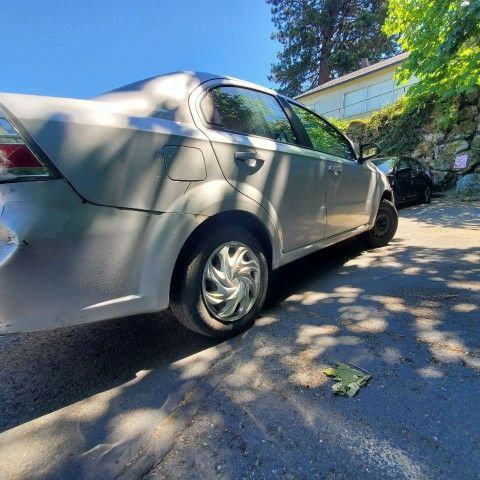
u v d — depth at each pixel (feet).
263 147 7.09
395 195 26.12
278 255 7.61
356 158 11.30
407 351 5.78
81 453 4.25
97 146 4.61
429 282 8.85
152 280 5.27
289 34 82.79
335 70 83.05
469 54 22.58
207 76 6.91
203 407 4.86
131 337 7.14
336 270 10.57
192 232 5.74
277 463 3.84
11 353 6.86
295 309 7.84
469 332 6.23
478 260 10.46
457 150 33.32
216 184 6.03
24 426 4.82
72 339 7.23
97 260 4.73
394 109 40.09
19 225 4.09
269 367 5.66
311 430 4.26
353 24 79.77
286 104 8.82
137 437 4.42
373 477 3.57
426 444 3.92
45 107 4.36
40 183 4.21
